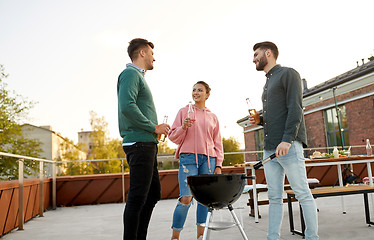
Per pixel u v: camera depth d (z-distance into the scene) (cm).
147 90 191
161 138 192
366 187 255
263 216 339
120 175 550
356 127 824
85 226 328
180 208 229
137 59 197
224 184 144
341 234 242
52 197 490
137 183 174
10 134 1267
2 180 329
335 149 394
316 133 981
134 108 171
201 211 240
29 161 380
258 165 172
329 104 917
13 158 311
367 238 227
